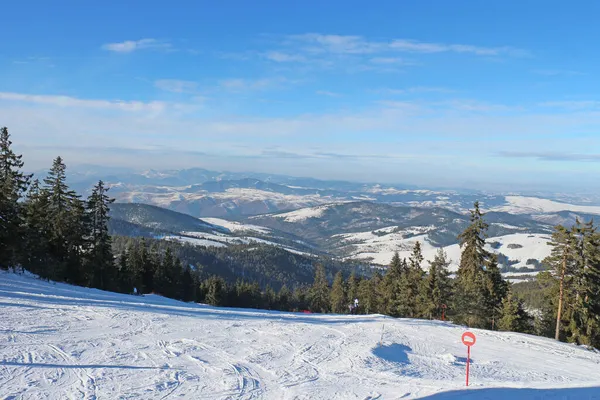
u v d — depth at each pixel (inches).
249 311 1249.4
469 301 1540.4
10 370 434.6
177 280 2746.1
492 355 820.0
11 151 1596.9
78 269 1777.8
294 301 4092.0
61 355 501.0
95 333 635.5
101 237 1863.9
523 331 1556.3
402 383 510.3
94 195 1856.5
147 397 391.2
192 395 407.8
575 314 1337.4
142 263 2448.3
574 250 1288.1
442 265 1835.6
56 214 1692.9
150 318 816.3
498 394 483.5
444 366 669.9
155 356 537.3
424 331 1010.1
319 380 495.2
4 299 834.2
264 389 444.1
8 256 1409.9
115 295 1264.8
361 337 822.5
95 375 440.1
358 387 478.9
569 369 756.6
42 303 853.8
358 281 3137.3
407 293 2017.7
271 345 671.1
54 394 380.8
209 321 866.8
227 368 512.7
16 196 1473.9
